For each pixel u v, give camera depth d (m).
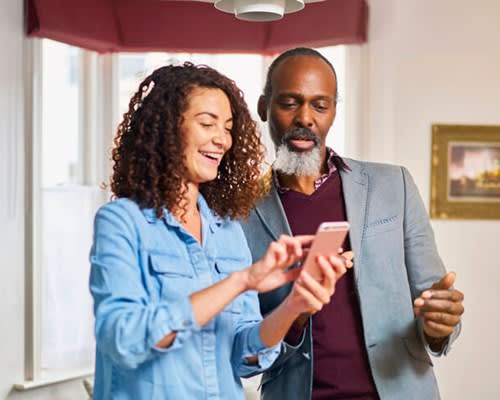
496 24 3.76
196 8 3.70
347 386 1.88
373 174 2.04
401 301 1.94
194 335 1.43
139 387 1.39
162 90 1.46
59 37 3.44
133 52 3.74
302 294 1.37
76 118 3.80
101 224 1.41
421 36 3.72
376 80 3.68
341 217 1.97
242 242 1.61
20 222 3.38
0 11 3.25
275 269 1.32
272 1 2.31
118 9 3.68
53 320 3.65
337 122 3.79
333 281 1.37
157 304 1.39
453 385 3.80
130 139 1.49
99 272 1.36
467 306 3.81
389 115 3.70
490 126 3.76
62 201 3.67
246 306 1.58
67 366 3.69
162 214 1.44
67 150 3.76
